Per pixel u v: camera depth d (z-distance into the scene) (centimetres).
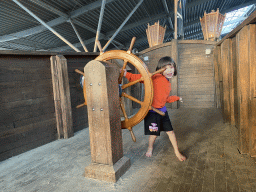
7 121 212
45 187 149
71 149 231
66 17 663
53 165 189
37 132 244
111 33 938
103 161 156
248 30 173
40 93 249
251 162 172
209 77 454
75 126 307
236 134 252
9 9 596
